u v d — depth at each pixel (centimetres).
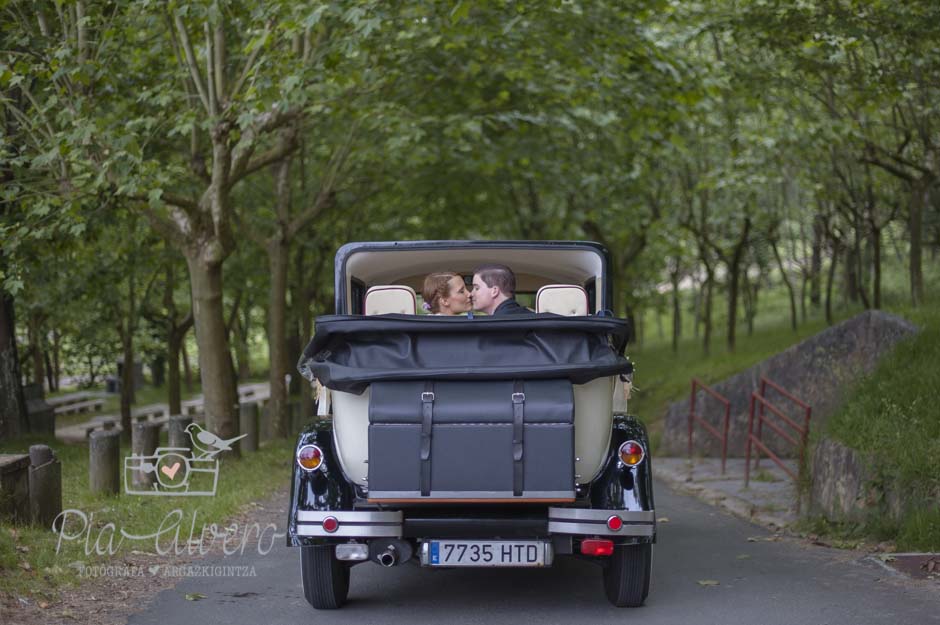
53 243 1545
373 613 644
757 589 699
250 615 633
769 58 1669
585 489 626
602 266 754
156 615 625
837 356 1602
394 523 606
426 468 577
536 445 577
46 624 583
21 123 1426
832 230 2600
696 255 3428
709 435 1872
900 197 2222
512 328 598
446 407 580
